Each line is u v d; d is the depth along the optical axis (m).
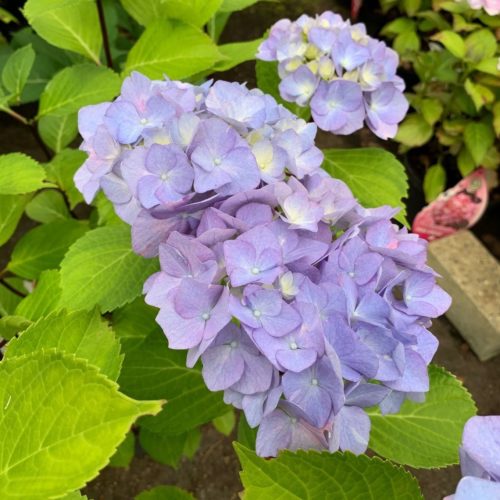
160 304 0.35
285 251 0.36
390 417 0.46
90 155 0.42
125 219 0.40
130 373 0.50
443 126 1.12
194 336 0.34
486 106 1.07
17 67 0.62
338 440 0.32
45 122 0.74
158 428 0.49
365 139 1.29
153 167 0.36
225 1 0.67
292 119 0.42
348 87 0.51
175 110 0.39
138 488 0.88
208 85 0.45
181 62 0.60
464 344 1.06
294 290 0.34
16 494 0.21
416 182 1.21
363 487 0.29
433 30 1.33
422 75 1.16
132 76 0.42
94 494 0.87
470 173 1.11
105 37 0.67
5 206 0.61
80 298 0.45
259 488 0.28
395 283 0.37
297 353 0.32
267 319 0.33
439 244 1.08
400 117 0.55
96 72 0.61
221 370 0.35
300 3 1.51
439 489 0.89
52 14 0.65
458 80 1.10
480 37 1.03
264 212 0.35
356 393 0.34
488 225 1.19
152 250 0.38
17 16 1.12
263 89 0.64
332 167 0.61
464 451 0.26
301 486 0.29
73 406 0.21
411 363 0.35
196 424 0.49
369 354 0.32
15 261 0.65
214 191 0.36
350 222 0.40
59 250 0.65
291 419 0.35
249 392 0.34
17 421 0.22
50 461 0.21
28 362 0.22
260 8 1.48
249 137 0.39
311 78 0.53
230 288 0.34
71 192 0.69
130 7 0.65
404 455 0.45
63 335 0.36
